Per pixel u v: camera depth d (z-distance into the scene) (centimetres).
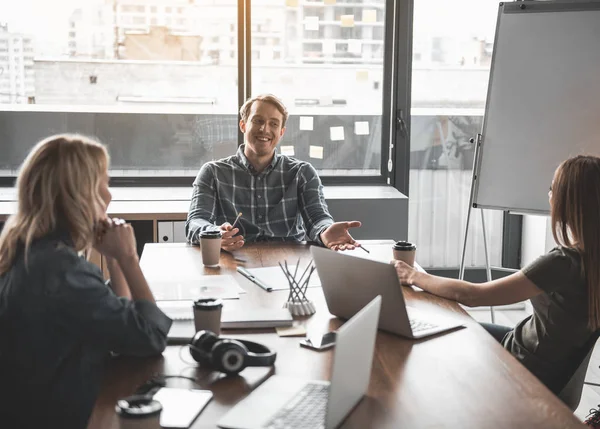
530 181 369
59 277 164
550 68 362
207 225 315
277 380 160
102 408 148
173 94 452
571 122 359
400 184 473
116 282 209
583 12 355
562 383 222
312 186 345
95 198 174
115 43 443
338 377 133
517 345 229
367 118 466
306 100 462
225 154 461
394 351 183
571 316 216
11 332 167
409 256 263
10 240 171
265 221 345
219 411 147
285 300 227
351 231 424
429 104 472
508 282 221
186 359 176
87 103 447
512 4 372
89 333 166
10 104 441
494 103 377
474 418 144
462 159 480
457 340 192
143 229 390
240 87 454
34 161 172
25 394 167
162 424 139
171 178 459
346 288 201
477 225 488
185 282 247
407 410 148
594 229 212
